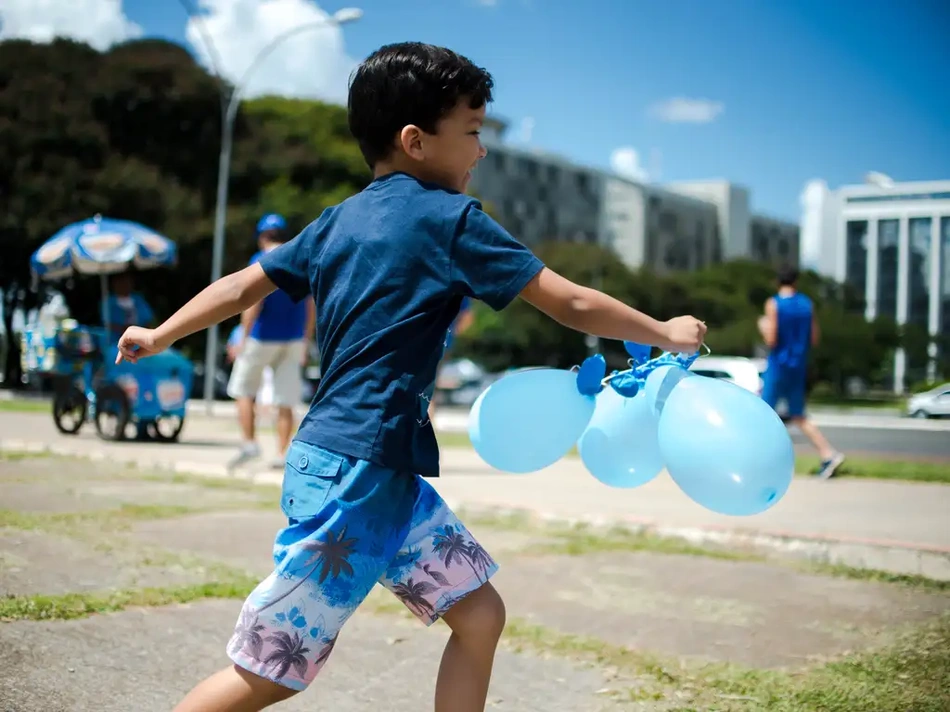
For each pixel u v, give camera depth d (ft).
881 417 74.33
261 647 5.60
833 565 14.21
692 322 6.01
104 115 96.78
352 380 5.83
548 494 20.13
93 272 30.81
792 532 15.34
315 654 5.65
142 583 11.94
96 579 12.03
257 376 22.68
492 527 16.93
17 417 41.22
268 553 14.01
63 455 25.49
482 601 6.09
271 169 105.29
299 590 5.62
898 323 146.61
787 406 23.11
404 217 5.92
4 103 92.17
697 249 317.22
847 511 18.04
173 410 30.81
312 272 6.27
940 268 142.20
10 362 97.04
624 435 6.84
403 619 11.12
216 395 97.91
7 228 88.33
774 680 9.06
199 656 9.37
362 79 6.31
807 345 23.47
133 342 6.48
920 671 9.27
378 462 5.68
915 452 34.50
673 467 6.01
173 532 15.31
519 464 6.72
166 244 30.86
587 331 5.81
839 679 9.07
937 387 61.82
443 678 6.07
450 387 95.25
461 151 6.22
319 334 6.21
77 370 32.12
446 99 6.08
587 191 270.05
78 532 14.88
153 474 22.25
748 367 48.14
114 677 8.71
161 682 8.65
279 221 22.44
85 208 90.27
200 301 6.46
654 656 9.80
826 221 161.07
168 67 98.89
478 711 6.03
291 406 23.00
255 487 20.49
